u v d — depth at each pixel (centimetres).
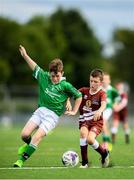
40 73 3102
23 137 3059
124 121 5425
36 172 2838
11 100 13012
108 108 4512
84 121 3080
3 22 18900
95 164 3250
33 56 18612
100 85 3077
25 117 11600
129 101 12319
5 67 18112
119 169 2980
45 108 3067
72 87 3056
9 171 2877
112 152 4153
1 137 6284
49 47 19312
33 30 19238
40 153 4050
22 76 18838
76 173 2803
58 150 4372
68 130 8262
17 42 18800
